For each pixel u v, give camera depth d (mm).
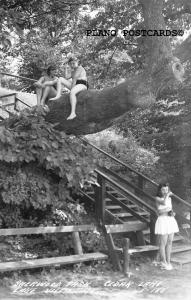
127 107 7844
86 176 8375
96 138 15859
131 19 15328
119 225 8320
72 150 8492
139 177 10867
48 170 8586
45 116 8992
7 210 8188
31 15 14508
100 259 7668
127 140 15914
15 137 8125
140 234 8750
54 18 15477
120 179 10109
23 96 15805
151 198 9484
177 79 7535
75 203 8938
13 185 7977
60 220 8320
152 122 14141
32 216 8602
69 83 9180
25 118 8430
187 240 9930
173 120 13617
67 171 8172
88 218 8961
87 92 8477
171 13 13672
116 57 18203
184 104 13383
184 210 11781
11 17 10594
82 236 8305
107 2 15578
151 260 8414
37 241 8203
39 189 8242
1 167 8062
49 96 9531
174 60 7508
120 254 7840
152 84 7574
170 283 7008
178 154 13555
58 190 8539
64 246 8062
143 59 14000
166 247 8180
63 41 22953
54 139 8398
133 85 7602
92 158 8656
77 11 15359
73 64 9016
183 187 13398
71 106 8500
